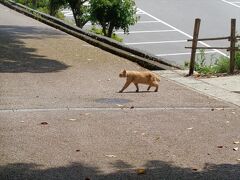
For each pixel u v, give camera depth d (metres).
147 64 14.79
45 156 7.17
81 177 6.45
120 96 10.98
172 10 40.00
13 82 12.13
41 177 6.44
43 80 12.49
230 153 7.48
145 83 11.45
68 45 18.56
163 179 6.43
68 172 6.61
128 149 7.54
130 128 8.59
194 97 11.05
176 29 33.44
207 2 43.69
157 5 41.91
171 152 7.46
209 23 35.19
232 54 13.90
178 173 6.66
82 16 28.17
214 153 7.46
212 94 11.38
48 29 23.95
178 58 25.84
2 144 7.65
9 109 9.66
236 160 7.20
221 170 6.80
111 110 9.77
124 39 30.27
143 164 6.95
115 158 7.15
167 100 10.71
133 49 16.41
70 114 9.39
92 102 10.35
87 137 8.06
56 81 12.42
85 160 7.05
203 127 8.77
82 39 20.27
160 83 12.59
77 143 7.75
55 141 7.82
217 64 15.42
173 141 7.96
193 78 13.30
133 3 26.17
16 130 8.34
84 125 8.71
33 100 10.38
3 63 14.64
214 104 10.46
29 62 14.94
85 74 13.42
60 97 10.72
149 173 6.63
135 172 6.66
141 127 8.67
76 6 28.17
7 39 19.69
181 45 29.17
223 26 34.34
